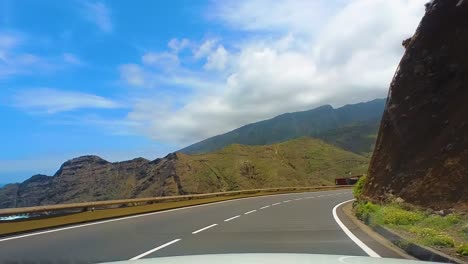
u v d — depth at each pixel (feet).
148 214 82.23
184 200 109.29
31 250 41.37
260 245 40.34
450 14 62.39
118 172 570.05
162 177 491.72
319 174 512.63
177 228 56.95
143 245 42.27
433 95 61.21
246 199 134.00
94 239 47.62
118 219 72.08
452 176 51.06
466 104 54.08
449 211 47.98
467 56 57.06
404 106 66.90
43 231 56.49
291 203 108.27
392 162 65.98
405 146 63.57
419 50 66.95
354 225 56.39
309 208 89.76
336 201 115.03
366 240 42.60
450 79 59.06
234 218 69.67
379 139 74.69
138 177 551.18
